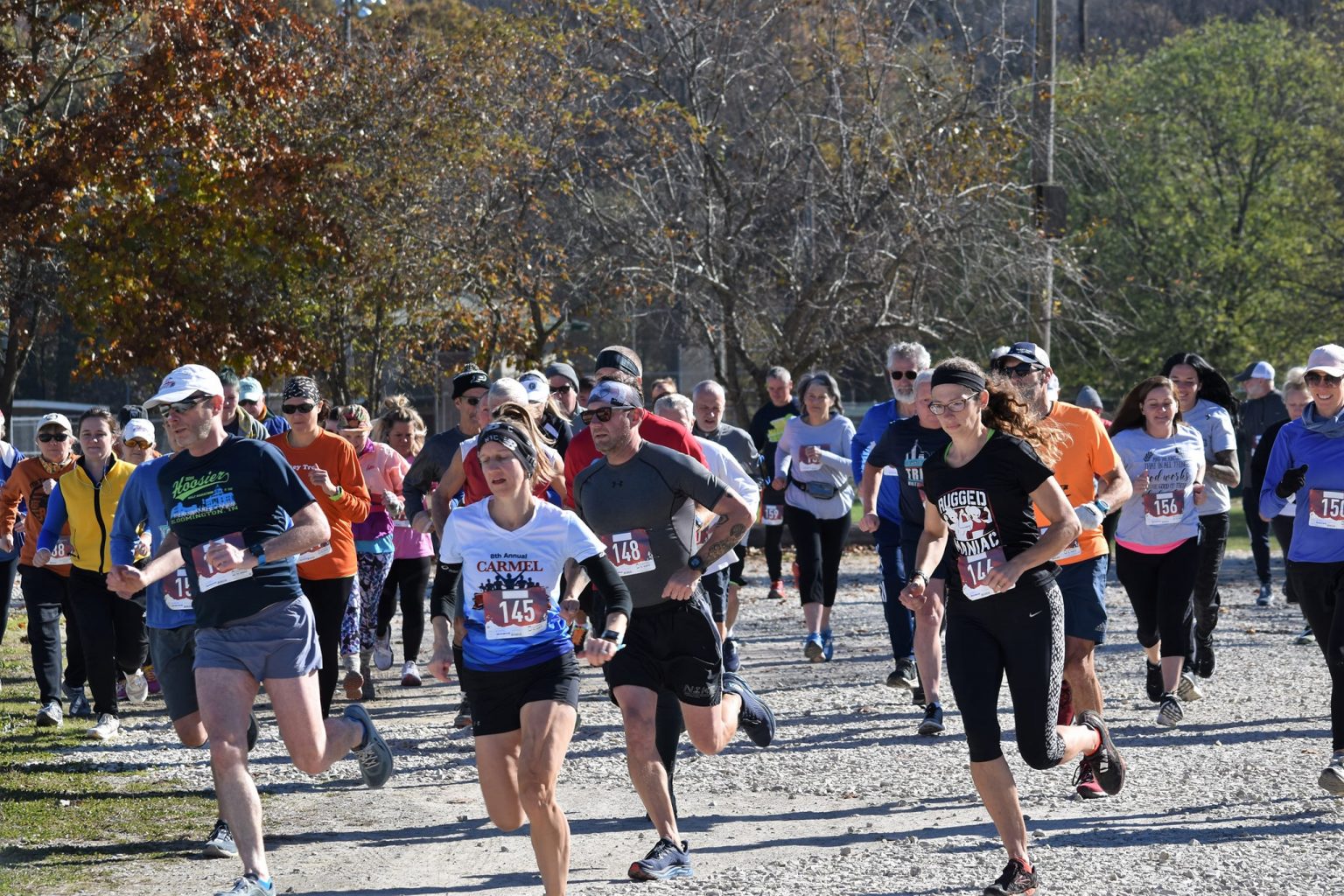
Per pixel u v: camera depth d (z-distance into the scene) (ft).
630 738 33.06
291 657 32.09
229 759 30.66
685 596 32.76
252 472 31.94
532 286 128.47
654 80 130.41
